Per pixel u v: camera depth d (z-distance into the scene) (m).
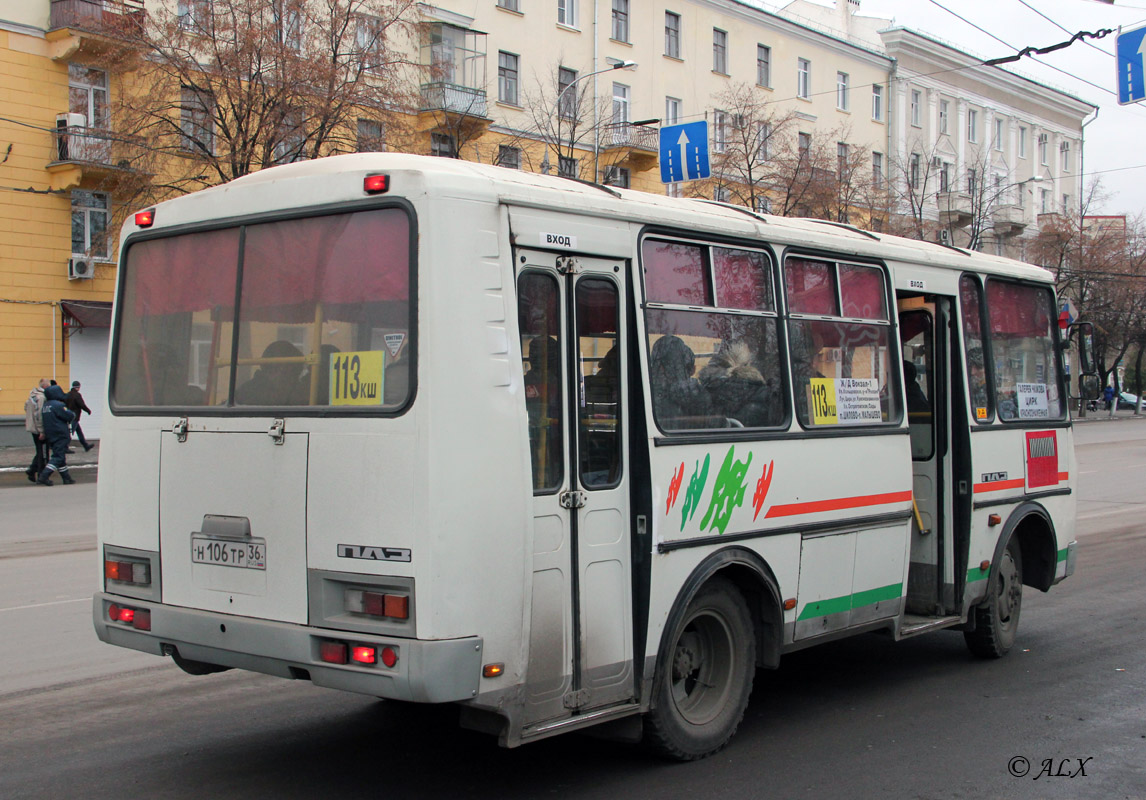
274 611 4.51
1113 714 6.30
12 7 24.27
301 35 22.02
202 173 23.06
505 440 4.32
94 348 26.34
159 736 5.61
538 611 4.54
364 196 4.43
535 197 4.61
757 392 5.80
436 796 4.84
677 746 5.28
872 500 6.53
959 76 51.78
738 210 6.11
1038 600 9.72
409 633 4.11
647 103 38.03
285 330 4.67
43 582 9.67
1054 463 8.34
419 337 4.19
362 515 4.24
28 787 4.83
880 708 6.43
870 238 6.91
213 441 4.76
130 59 22.92
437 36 30.62
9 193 24.53
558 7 35.16
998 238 53.22
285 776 5.07
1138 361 55.62
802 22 44.94
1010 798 4.91
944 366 7.42
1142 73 13.83
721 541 5.43
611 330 5.01
